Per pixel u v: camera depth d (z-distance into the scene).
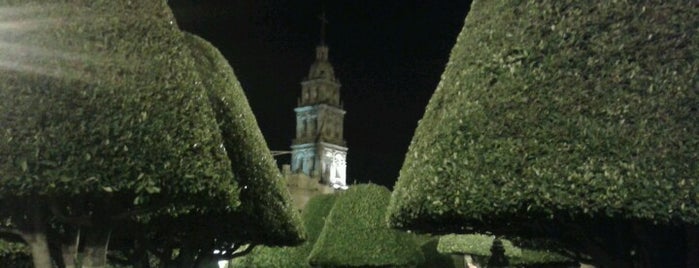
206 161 8.48
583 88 7.98
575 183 7.65
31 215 8.63
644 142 7.50
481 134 8.41
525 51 8.47
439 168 8.62
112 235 12.91
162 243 14.28
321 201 25.28
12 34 7.86
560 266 17.77
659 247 9.36
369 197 20.88
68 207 9.09
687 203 7.21
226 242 15.17
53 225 10.32
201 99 8.78
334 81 83.50
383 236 20.08
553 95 8.10
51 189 7.58
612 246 9.86
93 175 7.68
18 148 7.52
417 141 9.77
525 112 8.20
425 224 9.38
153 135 8.05
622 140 7.59
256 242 15.12
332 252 20.12
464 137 8.54
